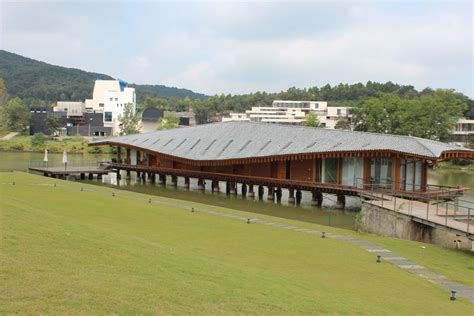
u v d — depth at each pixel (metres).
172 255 17.05
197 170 57.25
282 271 18.31
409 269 19.89
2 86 166.12
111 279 12.63
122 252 15.80
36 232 16.20
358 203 46.50
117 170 65.12
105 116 145.38
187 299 12.04
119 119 117.88
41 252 14.02
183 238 23.45
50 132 133.75
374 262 20.77
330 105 179.12
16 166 76.81
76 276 12.39
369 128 93.31
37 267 12.57
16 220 17.52
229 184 52.28
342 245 23.66
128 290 11.96
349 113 150.25
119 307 10.73
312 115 122.06
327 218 38.12
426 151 38.19
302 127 51.00
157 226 26.30
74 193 38.59
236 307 12.01
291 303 13.11
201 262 16.77
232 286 13.97
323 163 45.44
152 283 12.89
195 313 11.16
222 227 26.97
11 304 10.03
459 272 19.91
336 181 44.66
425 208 30.73
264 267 18.69
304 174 46.88
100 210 30.45
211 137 56.44
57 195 36.66
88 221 26.33
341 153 41.94
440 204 37.91
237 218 30.25
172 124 115.75
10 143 118.19
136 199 36.97
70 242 15.80
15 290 10.78
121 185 59.09
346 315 12.83
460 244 27.16
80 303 10.60
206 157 51.50
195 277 14.33
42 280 11.64
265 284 14.93
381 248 23.39
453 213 28.78
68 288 11.40
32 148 116.00
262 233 25.73
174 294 12.27
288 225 28.56
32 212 20.28
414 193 38.34
